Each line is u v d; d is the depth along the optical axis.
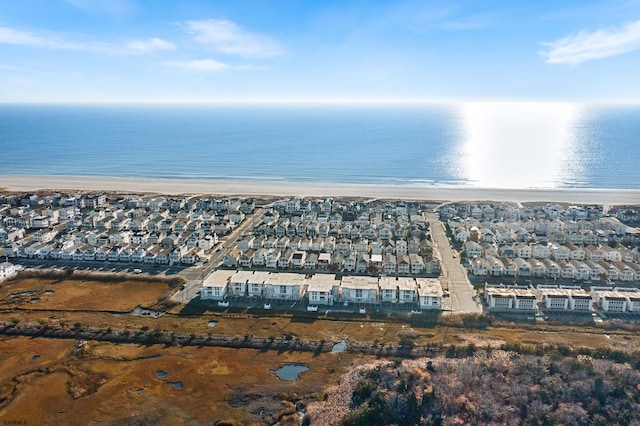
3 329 119.81
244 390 97.06
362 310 129.88
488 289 136.75
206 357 108.31
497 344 111.94
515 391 93.31
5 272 153.75
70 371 102.69
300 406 92.69
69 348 112.06
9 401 93.25
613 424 84.56
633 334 117.38
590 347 110.00
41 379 100.06
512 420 86.62
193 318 126.25
